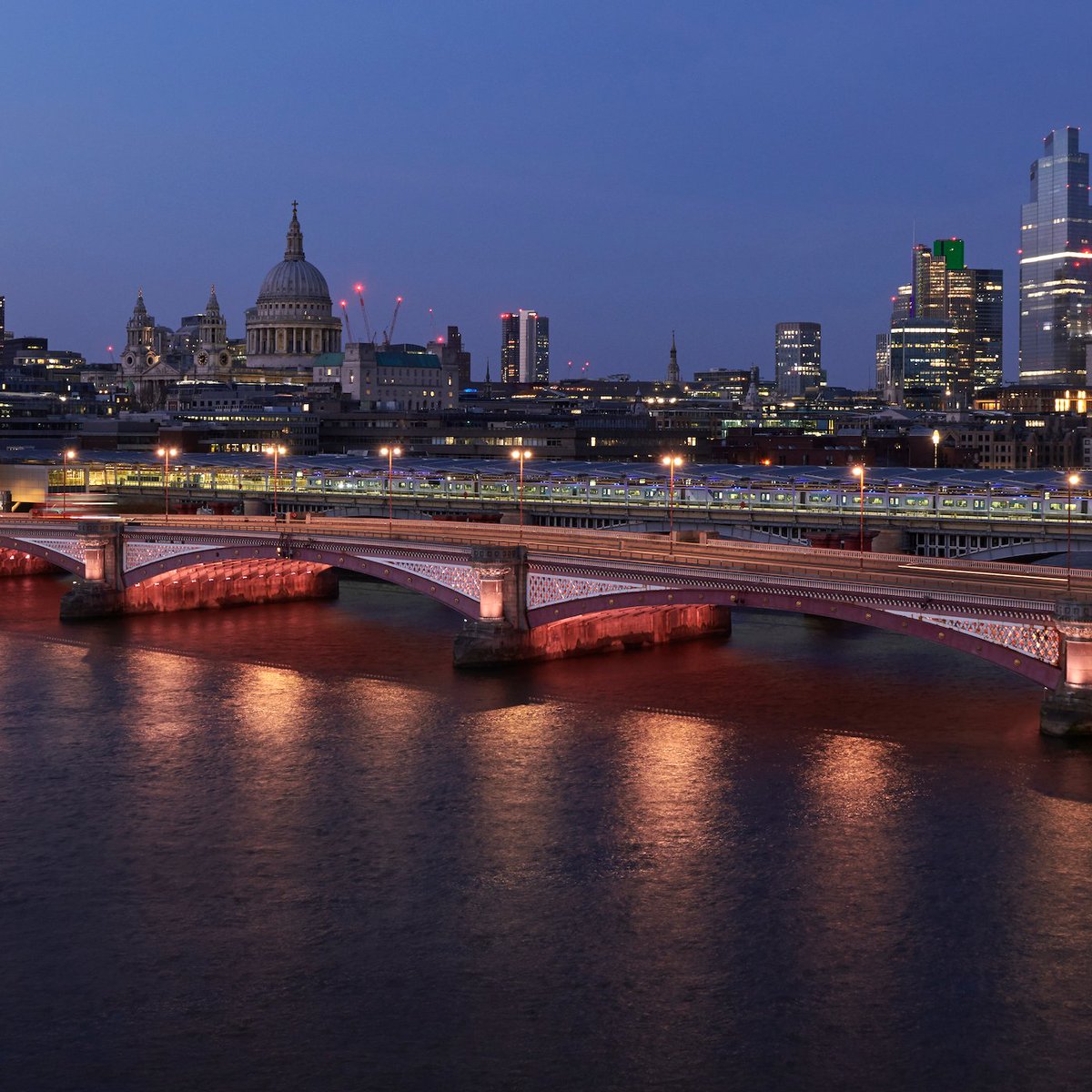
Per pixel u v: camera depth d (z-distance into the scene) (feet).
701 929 261.03
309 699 424.05
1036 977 242.37
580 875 285.43
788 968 246.27
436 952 253.85
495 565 463.42
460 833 309.01
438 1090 212.84
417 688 436.35
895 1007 233.55
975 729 379.55
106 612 575.38
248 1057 221.05
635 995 238.27
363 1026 230.07
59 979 244.83
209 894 278.67
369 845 302.45
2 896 277.64
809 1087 213.05
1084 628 352.90
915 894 274.16
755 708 407.23
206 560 556.92
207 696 428.56
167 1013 233.96
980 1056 220.02
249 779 346.54
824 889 277.03
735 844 300.20
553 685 438.40
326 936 260.01
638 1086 213.66
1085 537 627.46
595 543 523.70
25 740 381.19
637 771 348.38
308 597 637.71
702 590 423.23
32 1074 216.74
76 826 315.17
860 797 326.03
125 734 385.91
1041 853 291.99
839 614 396.16
